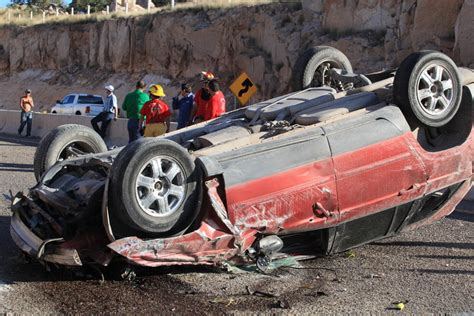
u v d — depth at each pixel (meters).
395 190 6.44
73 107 34.97
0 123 27.77
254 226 5.81
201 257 5.65
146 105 11.35
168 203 5.55
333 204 6.12
